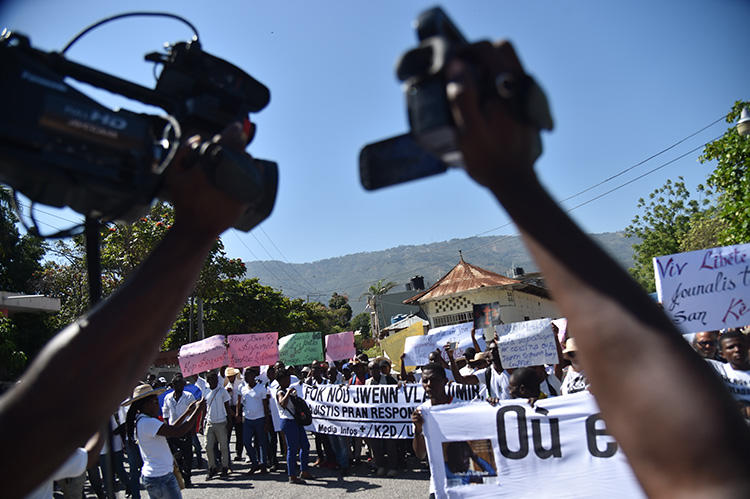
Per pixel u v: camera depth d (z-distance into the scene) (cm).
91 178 95
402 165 94
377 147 97
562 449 446
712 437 52
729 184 1145
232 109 123
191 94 124
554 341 721
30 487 77
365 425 913
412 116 70
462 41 77
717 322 506
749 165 1095
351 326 8962
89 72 117
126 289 88
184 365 1141
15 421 77
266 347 1165
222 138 99
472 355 961
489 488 456
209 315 3078
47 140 92
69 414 79
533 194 66
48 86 95
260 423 1087
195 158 93
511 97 65
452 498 461
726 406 55
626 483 427
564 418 450
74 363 80
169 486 619
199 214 94
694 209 3894
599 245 65
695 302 516
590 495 431
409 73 69
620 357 57
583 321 60
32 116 91
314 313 5369
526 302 2889
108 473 148
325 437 1087
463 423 473
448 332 1104
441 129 66
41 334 1902
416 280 6166
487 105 64
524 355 726
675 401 54
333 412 941
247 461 1246
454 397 751
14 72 92
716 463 51
